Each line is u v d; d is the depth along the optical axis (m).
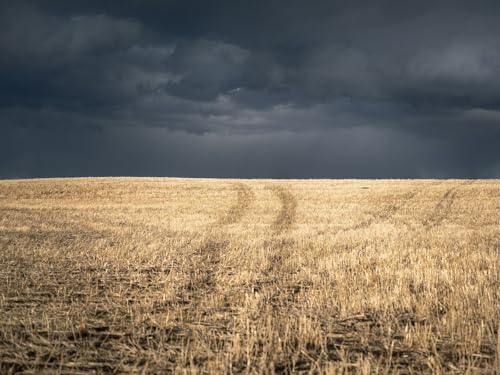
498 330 7.02
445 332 7.57
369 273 12.56
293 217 34.84
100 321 8.40
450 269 12.92
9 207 41.75
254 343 7.06
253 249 18.17
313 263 14.98
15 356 6.54
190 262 15.48
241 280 12.27
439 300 9.62
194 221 32.50
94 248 18.02
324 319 8.53
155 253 16.83
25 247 18.55
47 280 12.04
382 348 7.01
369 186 57.72
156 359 6.48
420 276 11.80
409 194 48.97
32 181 62.41
